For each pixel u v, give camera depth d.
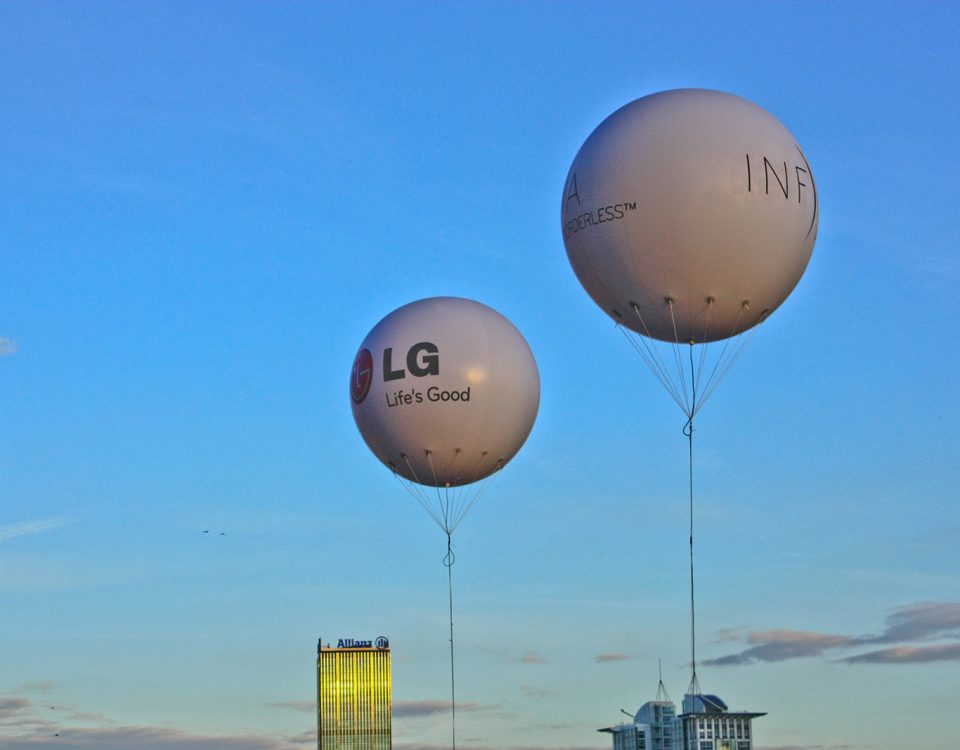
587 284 85.19
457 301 100.38
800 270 83.62
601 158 82.12
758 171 80.31
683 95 83.12
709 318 83.06
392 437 98.31
